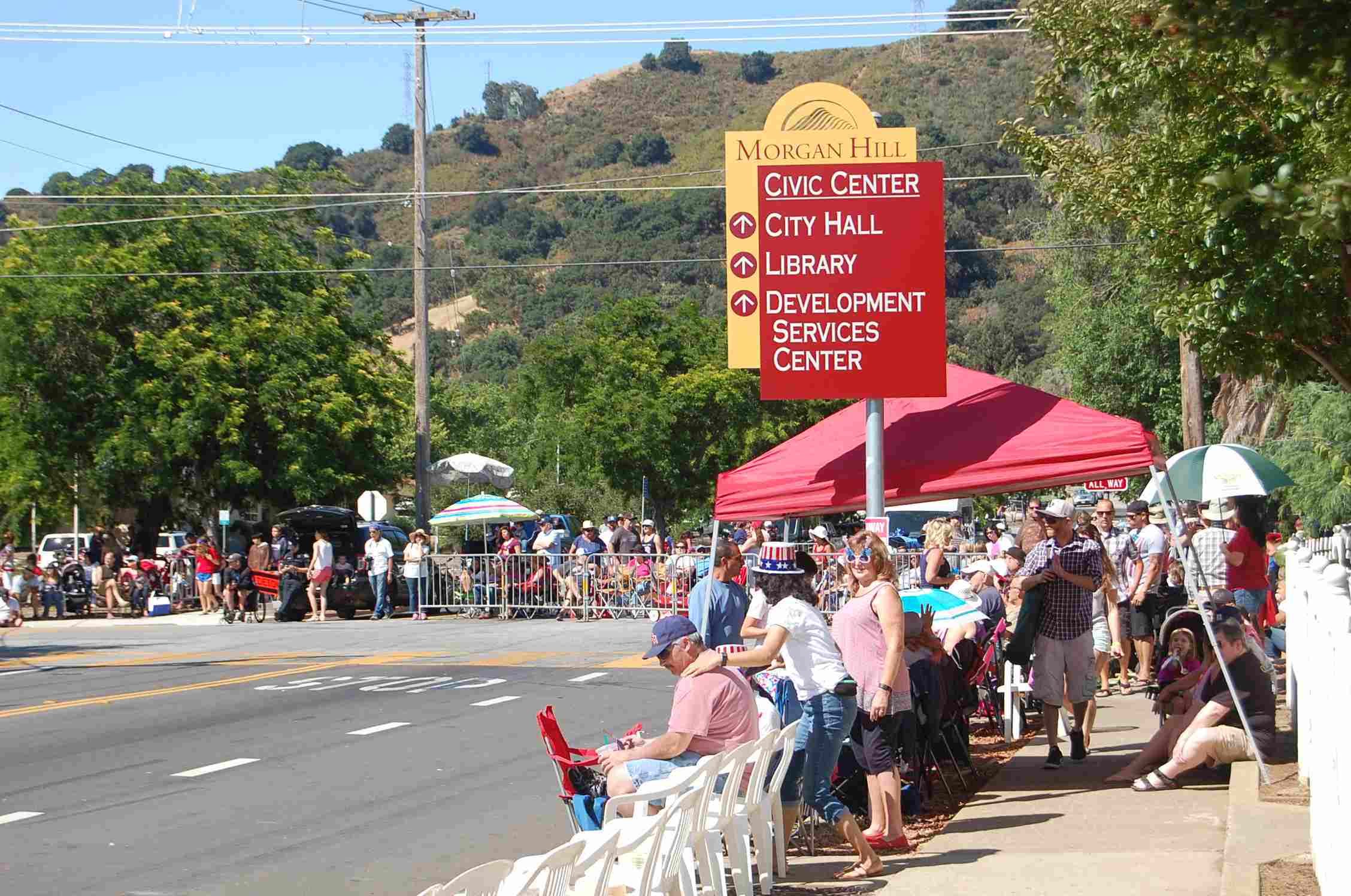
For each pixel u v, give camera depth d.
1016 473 10.70
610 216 166.75
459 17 32.69
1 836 9.08
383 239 177.88
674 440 49.88
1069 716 13.28
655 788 6.93
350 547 33.50
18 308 36.53
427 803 10.05
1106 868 7.43
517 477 54.69
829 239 11.25
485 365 132.25
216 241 38.78
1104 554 12.67
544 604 28.14
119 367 37.41
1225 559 14.06
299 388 37.47
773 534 22.23
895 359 11.12
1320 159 9.30
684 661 7.66
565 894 5.07
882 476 11.01
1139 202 12.05
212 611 32.09
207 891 7.68
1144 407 37.03
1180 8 5.66
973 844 8.35
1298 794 8.65
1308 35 5.50
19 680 18.66
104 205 38.91
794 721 8.29
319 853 8.52
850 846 8.71
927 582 12.53
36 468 36.94
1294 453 28.58
